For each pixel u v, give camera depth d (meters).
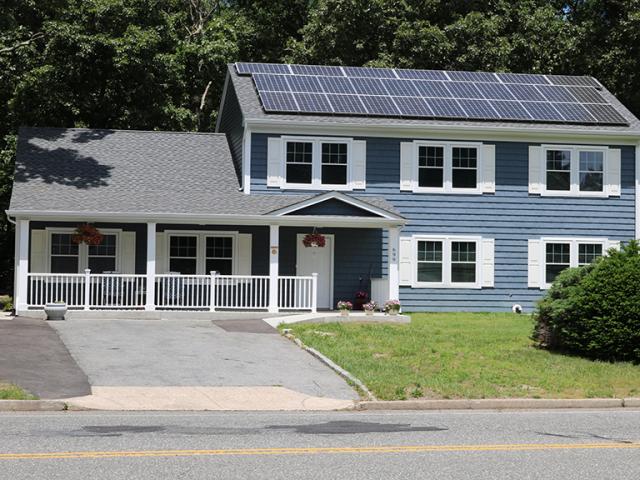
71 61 32.84
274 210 25.80
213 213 25.55
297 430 11.34
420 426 11.85
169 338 20.08
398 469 8.93
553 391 14.99
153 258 25.22
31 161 27.78
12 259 34.38
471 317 26.70
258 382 15.30
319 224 26.31
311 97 28.97
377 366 16.66
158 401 13.56
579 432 11.45
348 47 39.47
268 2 44.41
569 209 29.66
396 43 38.12
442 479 8.53
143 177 27.92
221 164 29.77
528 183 29.47
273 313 25.44
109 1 33.19
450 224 29.08
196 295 26.39
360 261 28.56
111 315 24.44
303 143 28.27
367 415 12.99
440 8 40.66
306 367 16.80
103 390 14.17
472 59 38.09
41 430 10.98
